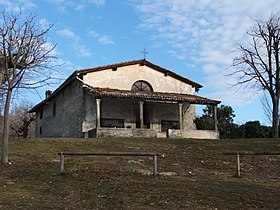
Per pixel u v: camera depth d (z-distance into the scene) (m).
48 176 13.74
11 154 19.48
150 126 34.84
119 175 13.95
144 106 35.12
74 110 34.59
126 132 29.97
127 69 35.19
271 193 11.80
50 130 41.16
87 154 13.93
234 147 23.48
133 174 14.16
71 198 10.76
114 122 33.44
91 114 32.62
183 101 32.94
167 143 24.98
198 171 16.19
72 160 17.62
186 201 10.52
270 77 35.22
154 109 35.34
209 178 14.35
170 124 35.59
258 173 16.30
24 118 56.28
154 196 10.98
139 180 13.19
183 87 37.09
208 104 34.09
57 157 18.80
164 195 11.12
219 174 15.51
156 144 24.41
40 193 11.30
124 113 33.91
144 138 27.22
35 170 14.98
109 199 10.63
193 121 36.47
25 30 17.58
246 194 11.55
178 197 10.94
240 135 40.91
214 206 10.14
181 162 18.31
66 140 24.77
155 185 12.45
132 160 17.89
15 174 14.27
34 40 17.73
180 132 31.75
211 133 33.00
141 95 31.38
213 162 18.50
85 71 33.19
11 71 18.48
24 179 13.39
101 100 33.34
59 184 12.52
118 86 34.53
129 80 35.06
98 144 23.58
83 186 12.20
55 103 40.31
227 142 26.03
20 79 17.31
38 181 13.03
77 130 33.41
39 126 45.41
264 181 14.20
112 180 13.05
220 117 44.84
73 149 21.45
